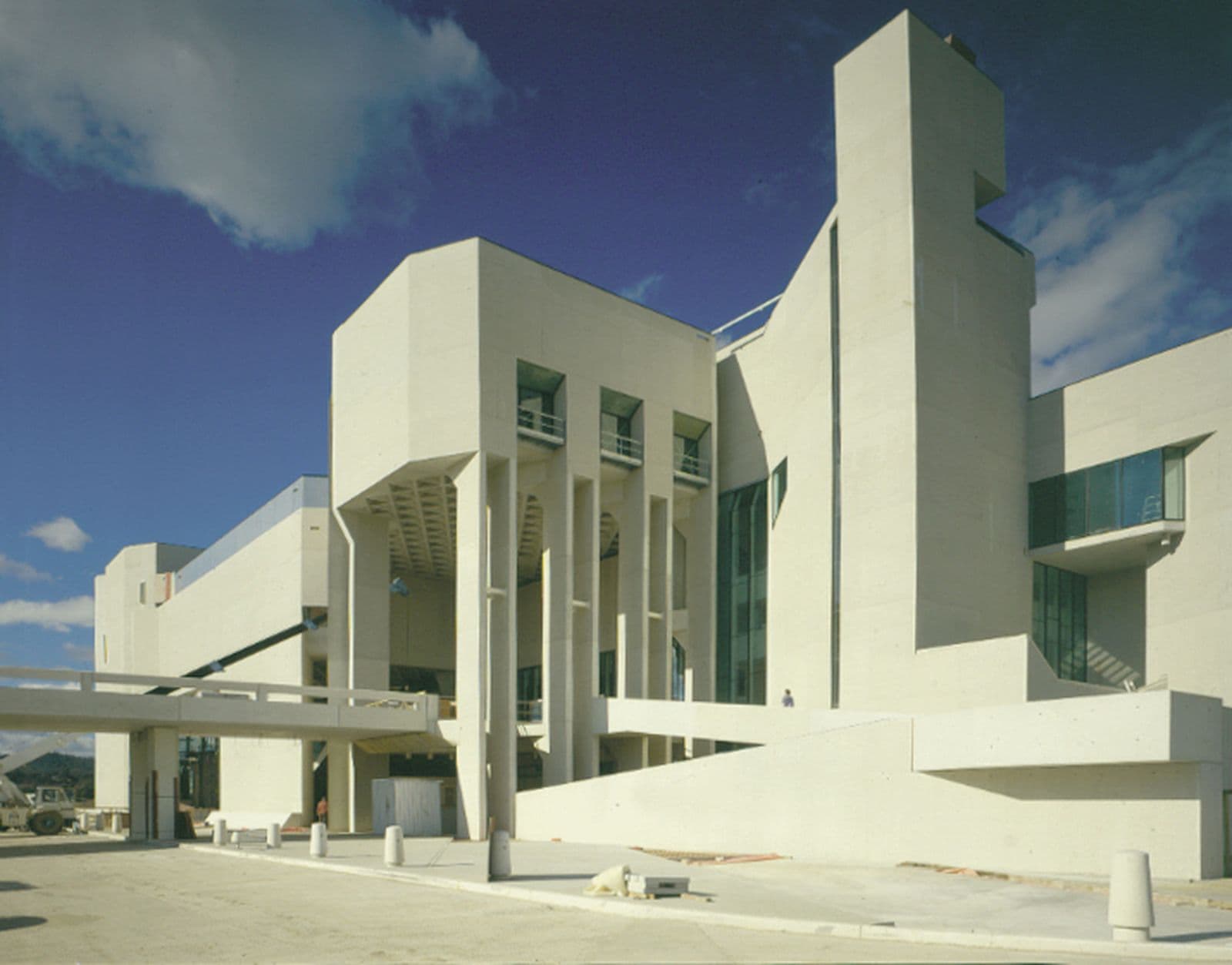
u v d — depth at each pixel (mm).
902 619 27469
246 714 31906
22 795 38562
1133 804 18125
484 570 33688
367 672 40875
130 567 65625
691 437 42094
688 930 11578
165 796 31688
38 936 11836
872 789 21969
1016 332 32375
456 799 35281
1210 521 27109
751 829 24109
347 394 40062
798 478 35031
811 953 9812
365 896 15469
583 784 29422
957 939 10570
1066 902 14039
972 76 32312
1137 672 31750
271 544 46406
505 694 33875
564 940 10859
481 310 34594
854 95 31766
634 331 39375
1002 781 20000
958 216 30797
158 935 11758
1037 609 31391
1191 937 10617
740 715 30547
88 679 29641
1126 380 29469
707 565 40562
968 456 29562
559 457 36469
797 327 36281
